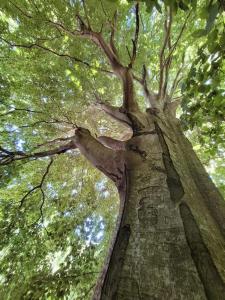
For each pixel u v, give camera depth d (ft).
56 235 25.00
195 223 6.59
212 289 4.82
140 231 6.82
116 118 17.13
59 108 25.16
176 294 4.84
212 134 16.20
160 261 5.69
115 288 5.44
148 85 24.14
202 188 10.46
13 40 24.63
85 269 21.86
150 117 15.75
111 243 7.71
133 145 11.96
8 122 24.08
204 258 5.48
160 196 7.98
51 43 25.99
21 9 22.94
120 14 24.07
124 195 9.83
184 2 6.76
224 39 8.19
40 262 22.39
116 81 30.17
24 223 23.36
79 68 25.98
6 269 21.12
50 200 27.53
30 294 17.81
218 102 11.66
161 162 9.96
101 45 20.76
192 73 10.25
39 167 27.66
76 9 21.95
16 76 25.00
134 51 18.63
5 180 19.88
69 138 18.03
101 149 13.60
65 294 18.56
